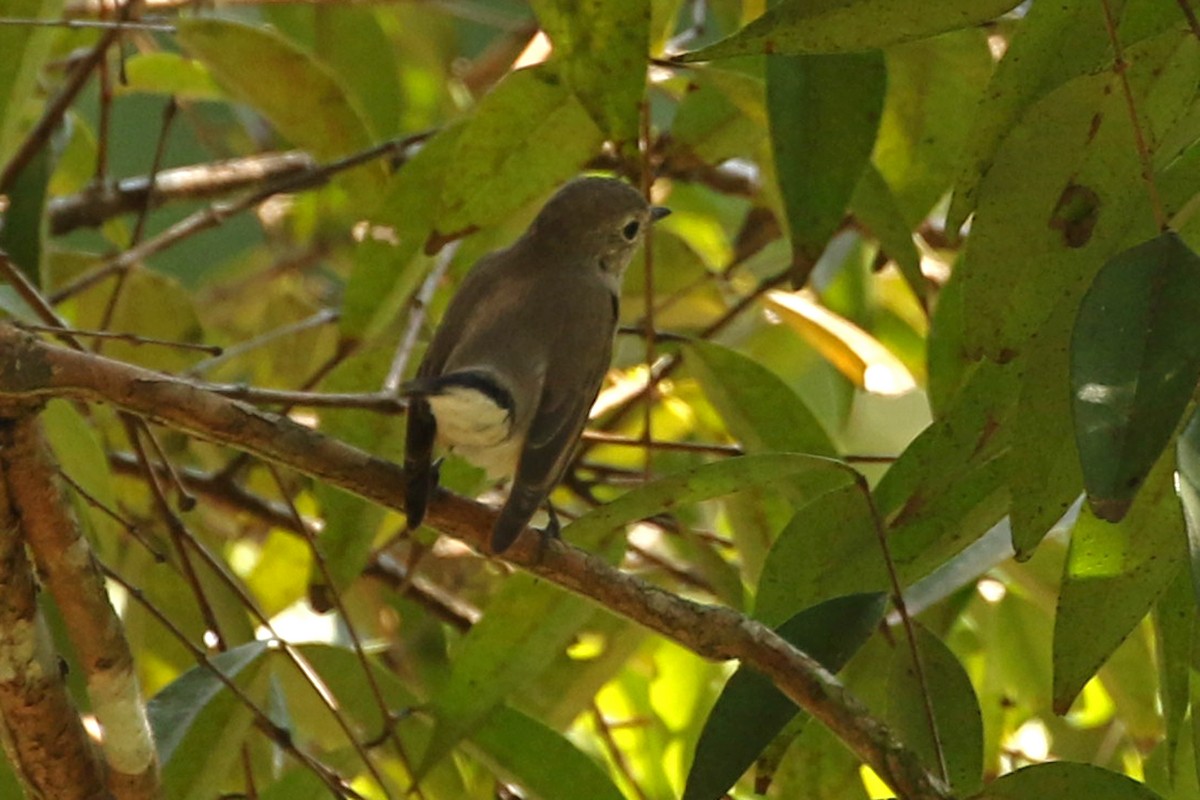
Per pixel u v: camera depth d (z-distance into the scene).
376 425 9.15
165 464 8.00
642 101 6.38
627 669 10.73
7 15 8.29
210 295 14.08
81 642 6.34
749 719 6.35
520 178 8.30
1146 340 5.21
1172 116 6.33
